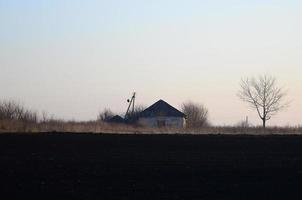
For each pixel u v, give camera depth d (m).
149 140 52.84
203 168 35.56
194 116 133.00
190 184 30.58
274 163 37.94
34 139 51.50
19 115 80.12
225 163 37.78
